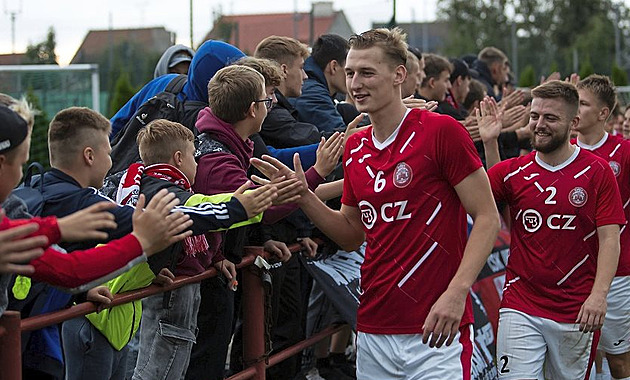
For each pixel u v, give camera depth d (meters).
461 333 3.56
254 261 4.16
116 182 4.06
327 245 4.89
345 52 5.54
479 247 3.36
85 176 3.29
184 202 3.46
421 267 3.50
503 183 4.71
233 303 4.16
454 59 7.63
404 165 3.47
